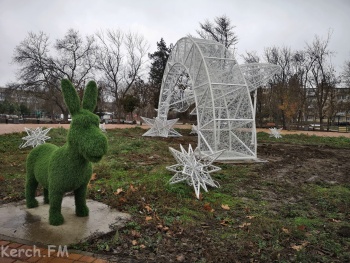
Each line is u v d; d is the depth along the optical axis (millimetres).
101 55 45906
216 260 3408
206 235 4094
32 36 40844
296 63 39906
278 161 10695
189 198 5727
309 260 3482
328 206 5613
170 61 15547
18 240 3756
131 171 7773
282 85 37406
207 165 6465
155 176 7250
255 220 4660
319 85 38562
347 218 5012
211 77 11148
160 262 3367
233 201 5723
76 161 4086
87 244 3701
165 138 16891
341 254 3691
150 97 43375
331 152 13781
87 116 4004
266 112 40188
